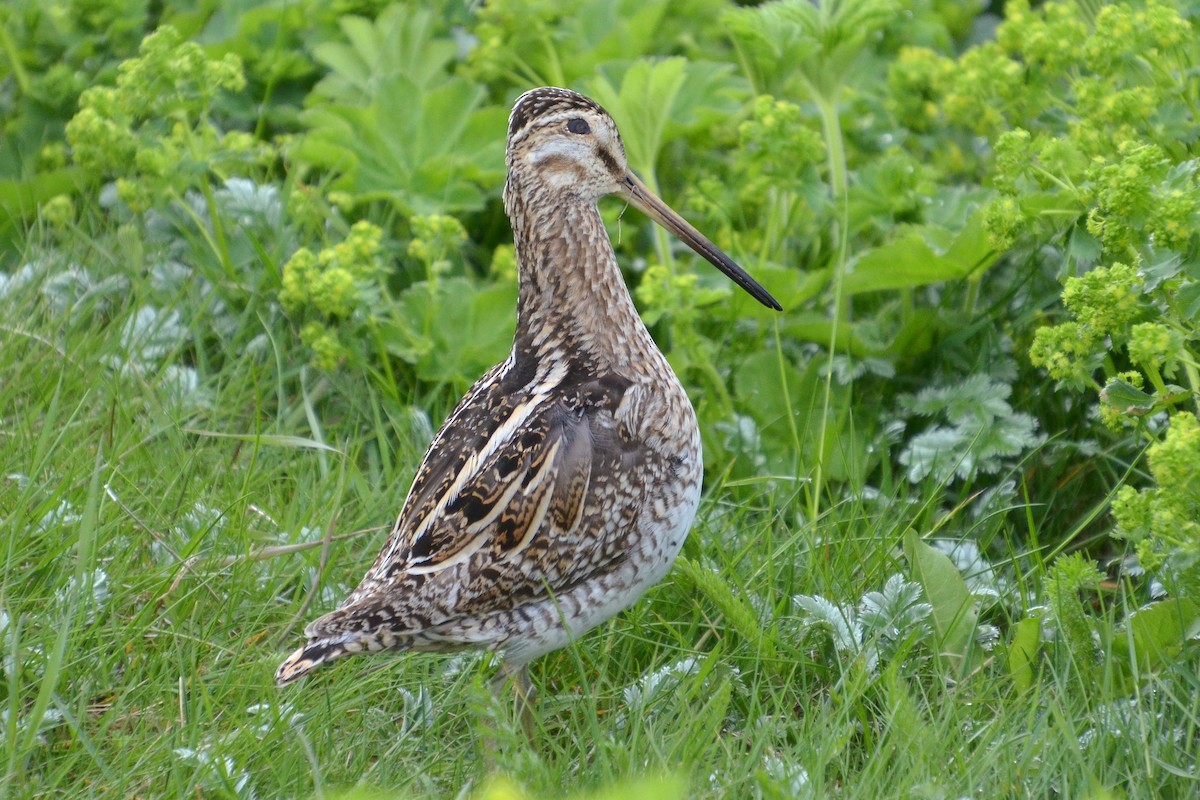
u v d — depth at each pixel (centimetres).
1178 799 716
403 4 1306
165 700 786
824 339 1065
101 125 1092
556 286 815
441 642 747
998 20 1498
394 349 1067
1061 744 730
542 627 761
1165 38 898
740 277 870
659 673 809
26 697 772
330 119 1195
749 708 800
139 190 1097
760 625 842
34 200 1202
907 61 1221
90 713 779
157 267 1130
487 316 1079
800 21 1111
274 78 1276
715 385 1080
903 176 1098
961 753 722
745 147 1197
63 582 833
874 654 810
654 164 1237
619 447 769
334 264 1061
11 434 953
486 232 1291
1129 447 991
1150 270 767
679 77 1102
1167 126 900
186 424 1010
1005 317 1075
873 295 1148
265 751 733
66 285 1108
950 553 915
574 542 754
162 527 900
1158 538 743
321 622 718
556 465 752
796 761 730
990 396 992
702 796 697
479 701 703
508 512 744
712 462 1031
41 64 1309
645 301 1036
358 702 791
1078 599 820
